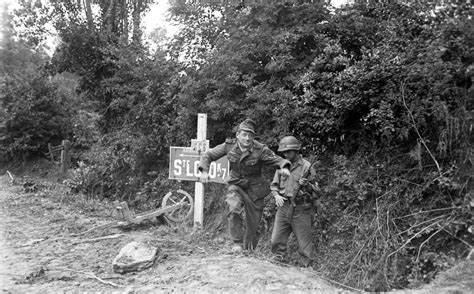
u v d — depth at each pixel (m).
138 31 12.16
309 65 7.37
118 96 11.59
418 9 5.84
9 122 17.97
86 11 13.96
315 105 6.63
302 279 4.57
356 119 6.42
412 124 5.50
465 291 3.83
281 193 5.73
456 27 5.02
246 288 4.24
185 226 7.19
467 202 4.80
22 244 6.59
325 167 6.68
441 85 5.14
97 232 7.16
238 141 5.69
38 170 17.88
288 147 5.63
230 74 7.66
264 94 7.07
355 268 5.48
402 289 4.63
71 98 19.34
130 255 5.27
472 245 4.59
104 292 4.49
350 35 7.57
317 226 6.27
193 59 8.95
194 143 7.16
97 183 11.23
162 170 9.55
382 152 6.11
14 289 4.61
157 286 4.51
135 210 9.40
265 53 7.71
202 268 4.88
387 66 5.73
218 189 8.11
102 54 12.91
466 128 5.05
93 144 13.72
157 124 9.70
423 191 5.37
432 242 4.99
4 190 13.38
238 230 5.75
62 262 5.62
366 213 5.88
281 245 5.82
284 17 7.84
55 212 9.35
